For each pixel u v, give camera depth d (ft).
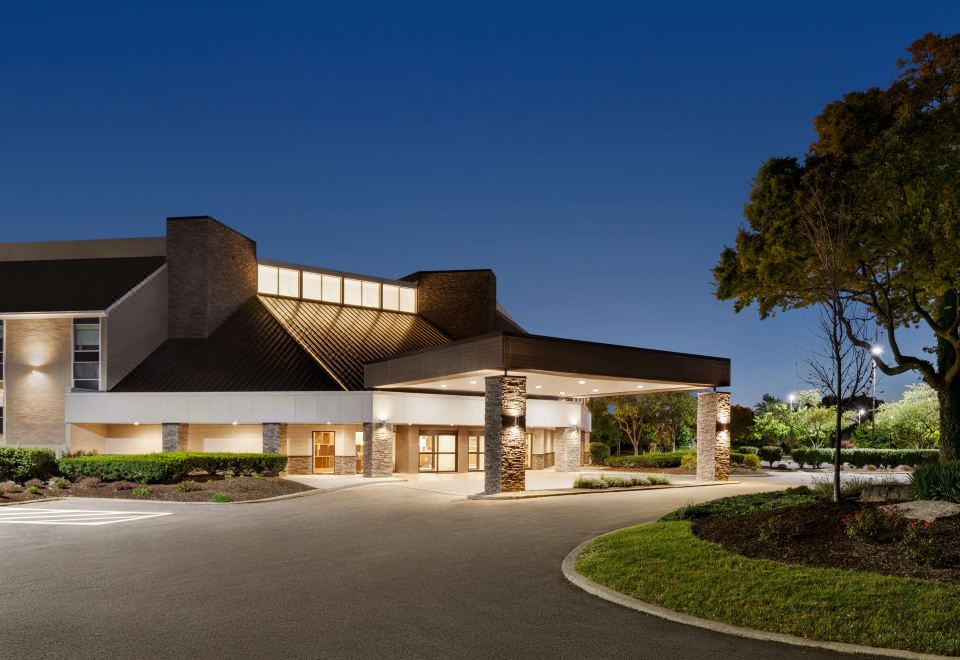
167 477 80.23
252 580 33.58
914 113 52.85
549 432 143.64
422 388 112.68
